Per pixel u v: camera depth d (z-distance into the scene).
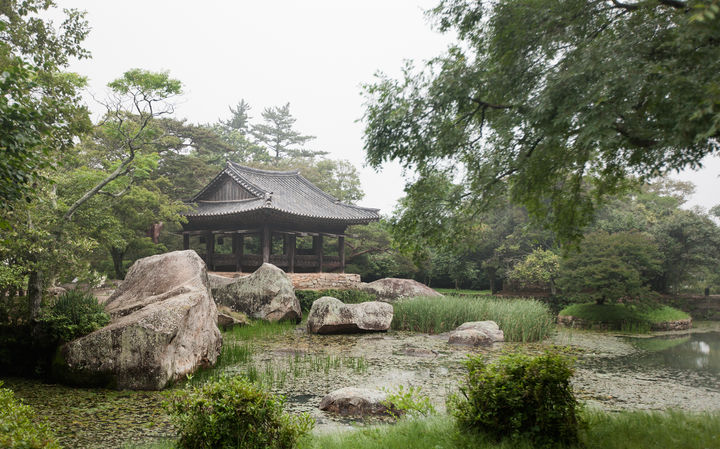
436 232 6.48
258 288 18.83
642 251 22.34
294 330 17.52
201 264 12.59
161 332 8.70
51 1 12.21
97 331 8.97
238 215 23.67
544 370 4.75
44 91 10.74
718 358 13.55
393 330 18.78
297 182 29.27
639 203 37.91
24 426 3.78
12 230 9.46
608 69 4.39
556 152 5.46
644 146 4.95
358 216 27.34
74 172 16.00
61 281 12.12
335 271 30.42
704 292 33.91
